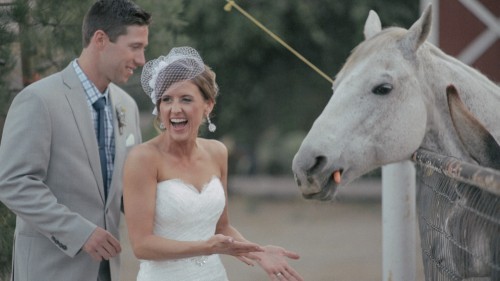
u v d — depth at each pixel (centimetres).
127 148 498
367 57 495
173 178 435
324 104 1936
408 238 598
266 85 1914
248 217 1839
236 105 1906
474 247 373
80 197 460
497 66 707
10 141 448
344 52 1856
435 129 495
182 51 438
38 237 464
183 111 429
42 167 450
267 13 1769
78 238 439
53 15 593
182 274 437
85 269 462
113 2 461
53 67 609
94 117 473
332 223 1723
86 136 461
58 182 456
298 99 1927
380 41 498
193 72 430
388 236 600
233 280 1149
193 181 441
